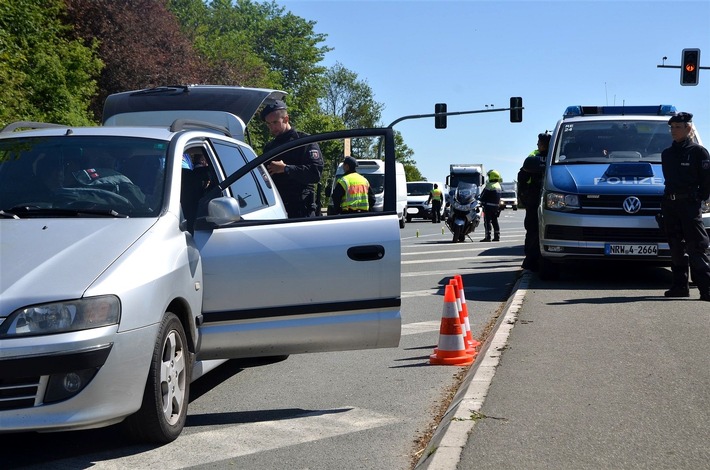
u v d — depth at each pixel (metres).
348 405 6.87
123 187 6.40
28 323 5.12
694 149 11.13
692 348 8.20
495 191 24.89
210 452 5.70
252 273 6.36
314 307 6.43
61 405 5.15
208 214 6.30
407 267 17.05
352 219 6.54
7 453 5.73
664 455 5.20
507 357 7.86
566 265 15.94
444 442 5.45
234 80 60.84
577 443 5.42
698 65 33.06
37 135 6.97
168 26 49.84
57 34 42.75
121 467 5.41
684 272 11.54
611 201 12.72
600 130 14.05
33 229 5.84
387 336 6.54
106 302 5.28
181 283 5.92
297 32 89.75
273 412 6.70
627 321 9.67
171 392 5.89
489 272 15.98
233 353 6.47
